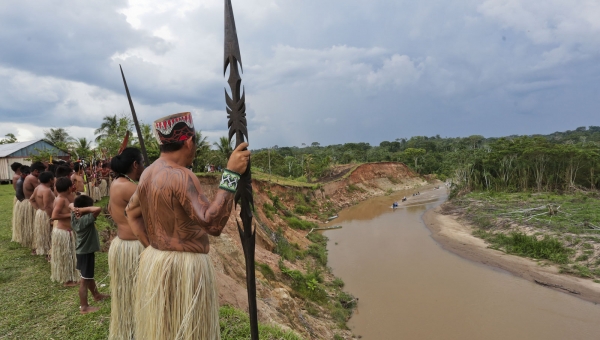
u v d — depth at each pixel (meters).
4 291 5.11
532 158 41.94
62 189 5.27
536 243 21.39
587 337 12.35
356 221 33.69
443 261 20.70
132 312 3.32
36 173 7.17
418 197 50.09
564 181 40.91
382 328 12.83
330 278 17.69
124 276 3.29
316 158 69.12
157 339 2.06
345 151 89.62
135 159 3.41
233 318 4.71
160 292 2.05
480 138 85.88
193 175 2.06
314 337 9.66
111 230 8.36
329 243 25.41
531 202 33.34
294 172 56.88
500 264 19.89
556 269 18.81
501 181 43.09
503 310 14.33
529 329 12.87
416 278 17.92
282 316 8.97
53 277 5.37
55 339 3.88
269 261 14.44
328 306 13.64
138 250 3.34
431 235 27.19
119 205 3.33
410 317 13.69
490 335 12.45
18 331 4.04
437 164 74.81
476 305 14.77
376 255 22.11
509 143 46.50
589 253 19.56
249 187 1.95
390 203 45.09
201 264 2.13
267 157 54.12
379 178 59.75
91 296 4.98
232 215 16.16
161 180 2.00
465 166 47.06
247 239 1.95
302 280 14.39
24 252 6.79
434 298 15.47
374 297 15.58
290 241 21.47
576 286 16.64
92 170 11.71
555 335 12.50
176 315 2.05
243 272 11.27
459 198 41.38
